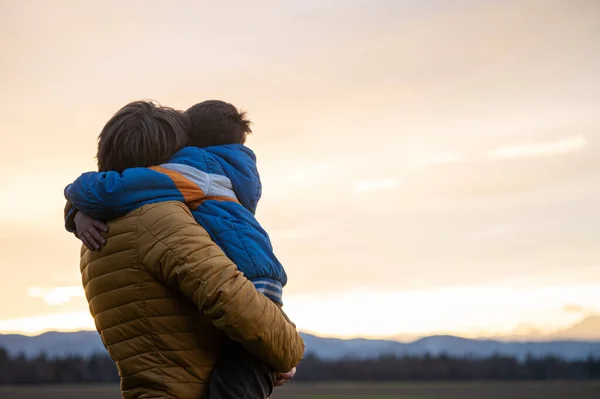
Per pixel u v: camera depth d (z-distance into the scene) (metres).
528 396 67.19
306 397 67.50
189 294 1.97
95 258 2.08
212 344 2.08
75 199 2.06
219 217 2.11
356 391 77.56
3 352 58.88
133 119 2.19
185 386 2.03
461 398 64.94
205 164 2.17
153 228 2.00
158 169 2.11
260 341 1.98
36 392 51.47
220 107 2.41
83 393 50.12
